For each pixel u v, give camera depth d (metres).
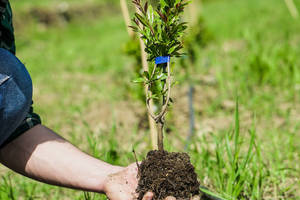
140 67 3.55
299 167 2.59
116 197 1.32
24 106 1.32
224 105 4.03
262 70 4.42
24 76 1.33
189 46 4.16
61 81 6.04
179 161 1.33
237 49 6.42
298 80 4.27
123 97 4.82
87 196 2.21
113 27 12.95
